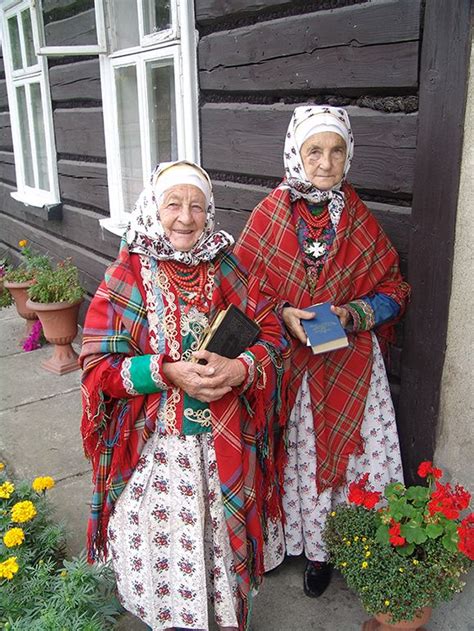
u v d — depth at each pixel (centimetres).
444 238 196
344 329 200
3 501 250
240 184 294
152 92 353
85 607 202
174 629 200
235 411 181
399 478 224
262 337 188
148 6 334
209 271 179
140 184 396
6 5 529
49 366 437
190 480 179
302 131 194
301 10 240
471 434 200
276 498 206
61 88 466
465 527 177
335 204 202
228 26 280
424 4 191
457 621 205
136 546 185
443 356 204
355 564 188
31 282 464
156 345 175
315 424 211
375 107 219
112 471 182
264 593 231
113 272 175
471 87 181
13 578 209
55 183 507
